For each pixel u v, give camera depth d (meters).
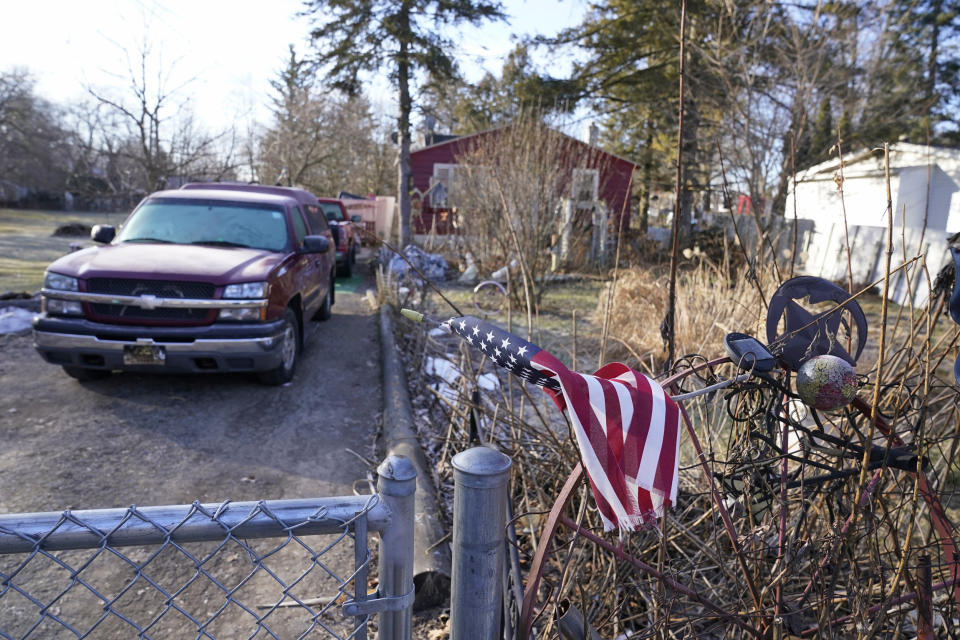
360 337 8.86
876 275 14.84
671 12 17.91
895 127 14.42
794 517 2.39
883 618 1.96
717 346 5.47
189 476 4.30
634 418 1.48
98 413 5.35
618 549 1.88
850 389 1.68
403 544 1.49
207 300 5.47
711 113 16.08
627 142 28.69
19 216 34.62
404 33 18.84
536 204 10.70
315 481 4.32
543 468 3.21
